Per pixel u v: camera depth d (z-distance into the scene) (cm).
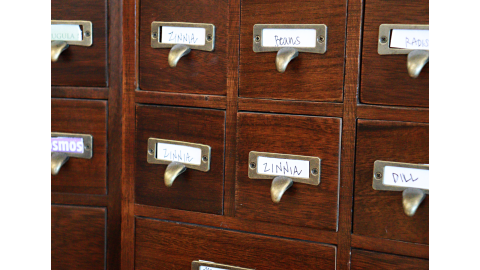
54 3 90
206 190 86
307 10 76
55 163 91
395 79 72
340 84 75
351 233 77
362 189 75
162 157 88
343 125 75
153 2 86
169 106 87
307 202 79
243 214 83
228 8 81
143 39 88
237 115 82
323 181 77
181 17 85
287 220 80
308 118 77
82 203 95
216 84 83
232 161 83
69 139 93
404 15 71
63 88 92
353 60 74
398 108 72
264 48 79
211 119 84
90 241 95
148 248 92
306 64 77
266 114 80
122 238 93
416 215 72
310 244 80
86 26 89
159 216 90
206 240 87
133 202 92
